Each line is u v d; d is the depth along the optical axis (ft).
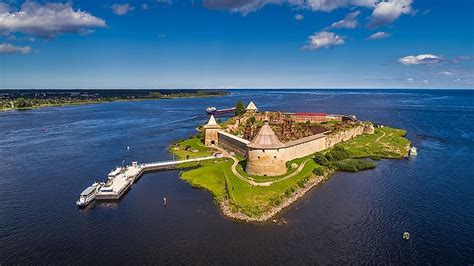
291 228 214.48
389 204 251.19
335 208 244.63
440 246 194.29
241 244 196.13
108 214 240.94
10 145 484.74
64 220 232.32
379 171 337.11
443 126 654.94
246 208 236.02
